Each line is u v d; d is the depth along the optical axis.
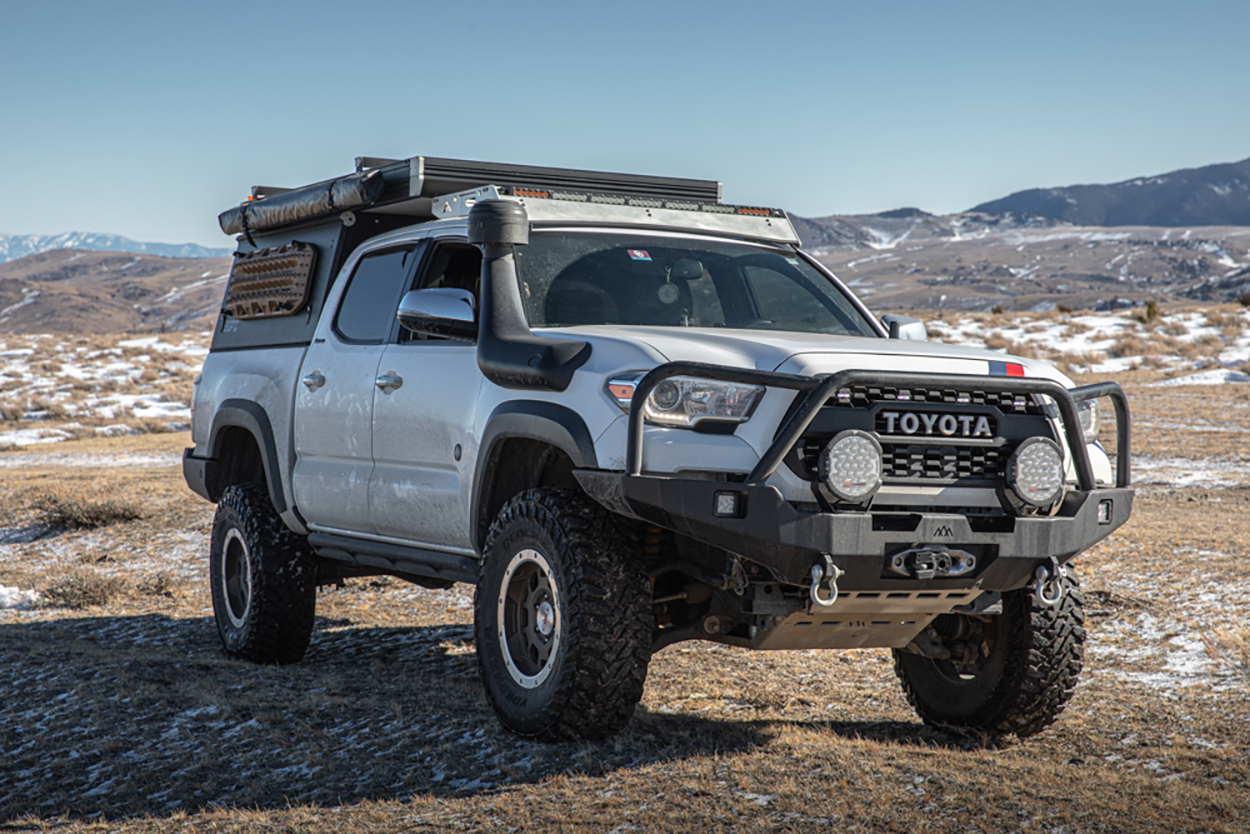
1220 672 6.10
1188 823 3.72
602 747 4.63
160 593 10.18
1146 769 4.44
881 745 4.79
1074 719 5.26
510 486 5.21
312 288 6.85
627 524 4.71
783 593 4.56
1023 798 3.97
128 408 36.12
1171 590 8.20
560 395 4.73
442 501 5.45
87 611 9.33
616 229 5.88
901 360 4.46
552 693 4.62
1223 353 35.94
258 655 6.92
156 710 5.57
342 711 5.45
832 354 4.40
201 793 4.41
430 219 6.84
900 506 4.36
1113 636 7.00
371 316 6.25
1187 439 20.14
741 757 4.48
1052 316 49.28
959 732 5.12
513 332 5.01
